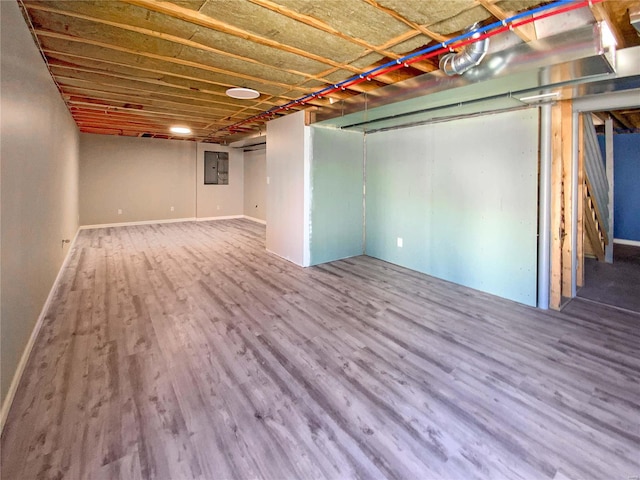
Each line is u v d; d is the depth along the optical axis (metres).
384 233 5.35
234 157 10.45
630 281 4.24
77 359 2.42
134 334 2.83
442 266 4.43
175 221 9.61
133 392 2.05
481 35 2.35
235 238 7.27
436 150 4.39
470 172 3.99
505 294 3.72
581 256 3.99
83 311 3.29
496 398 2.02
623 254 5.68
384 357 2.49
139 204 9.06
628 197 6.40
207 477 1.47
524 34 2.33
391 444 1.66
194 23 2.39
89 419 1.81
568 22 2.21
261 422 1.81
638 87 2.70
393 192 5.12
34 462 1.52
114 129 7.47
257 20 2.34
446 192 4.30
